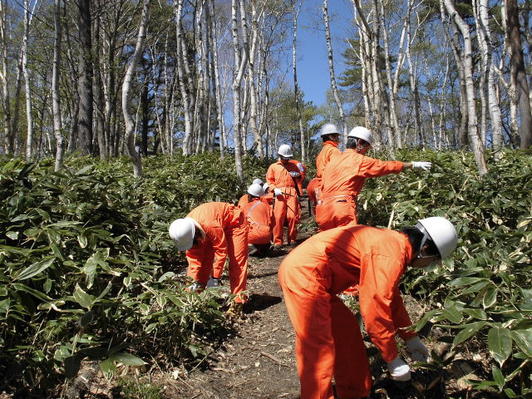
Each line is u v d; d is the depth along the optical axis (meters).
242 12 11.74
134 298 3.84
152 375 3.64
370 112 16.00
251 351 4.17
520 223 4.48
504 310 2.85
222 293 5.00
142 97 31.02
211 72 21.42
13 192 4.45
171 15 21.42
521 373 2.83
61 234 4.04
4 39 16.70
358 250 2.74
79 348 3.45
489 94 7.42
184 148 15.02
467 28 5.70
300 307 2.79
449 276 3.94
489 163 6.89
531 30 18.33
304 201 13.79
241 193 10.84
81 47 14.62
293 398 3.45
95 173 6.03
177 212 7.03
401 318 3.14
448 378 3.37
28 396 3.14
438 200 5.58
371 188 7.12
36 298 3.60
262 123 24.11
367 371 3.20
